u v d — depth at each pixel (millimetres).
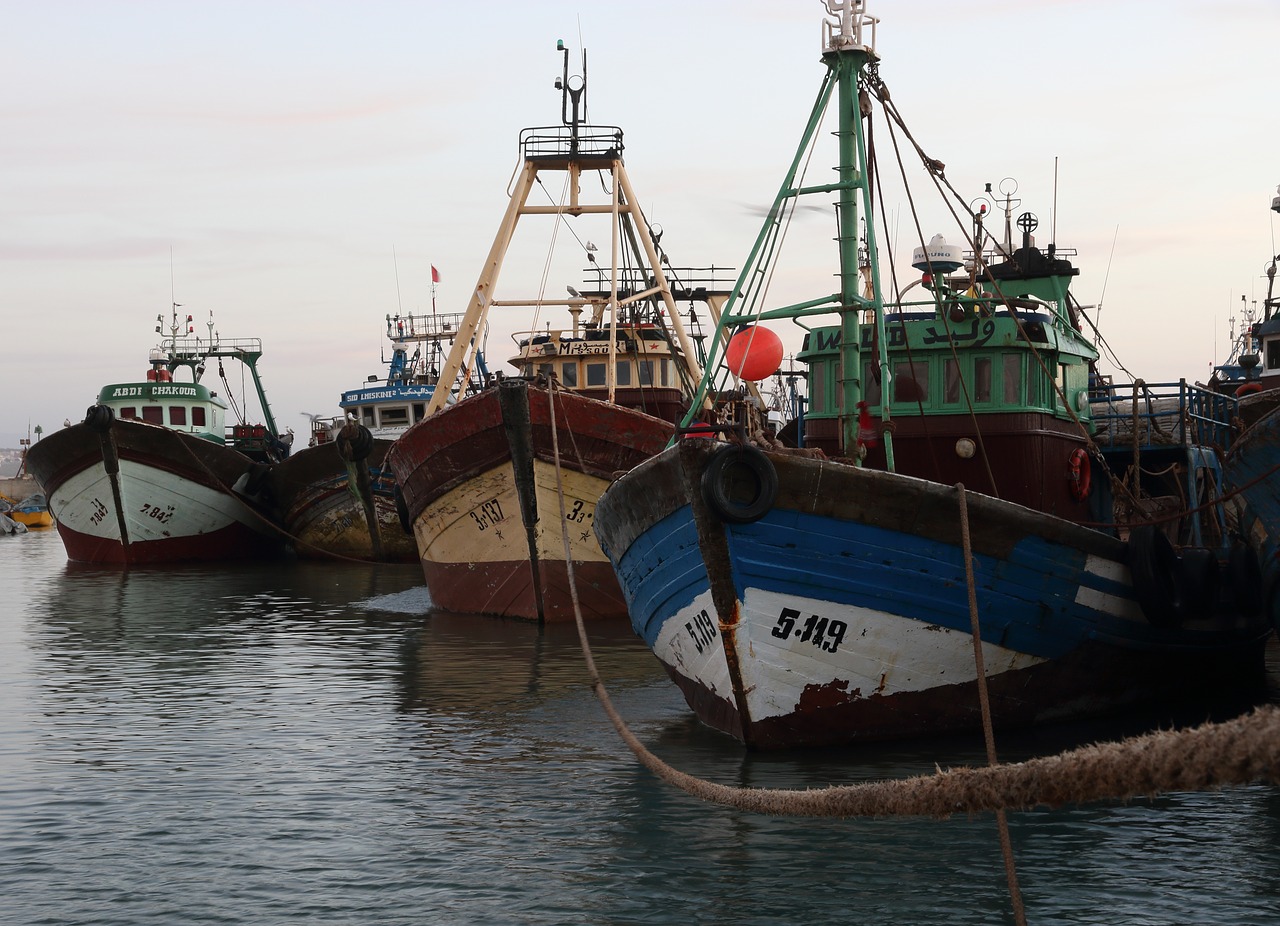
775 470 12516
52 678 18891
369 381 45281
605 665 18797
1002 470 16250
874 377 16344
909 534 12836
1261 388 25609
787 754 13148
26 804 12148
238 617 25766
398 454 24500
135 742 14594
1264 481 14641
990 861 10227
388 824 11375
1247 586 15172
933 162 15125
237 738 14703
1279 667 18500
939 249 19438
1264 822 11078
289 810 11844
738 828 11047
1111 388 19078
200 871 10312
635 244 29312
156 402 43094
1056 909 9305
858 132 14688
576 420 21859
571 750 13766
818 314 14812
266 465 38969
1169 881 9789
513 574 23188
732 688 13117
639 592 14273
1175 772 4551
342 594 29875
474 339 26656
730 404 16234
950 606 13125
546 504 22297
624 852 10516
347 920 9305
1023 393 16297
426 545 25047
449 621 23938
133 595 30375
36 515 68938
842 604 12844
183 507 38469
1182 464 18375
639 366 29984
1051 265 22453
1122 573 14156
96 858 10641
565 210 26734
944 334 16422
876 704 13258
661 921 9203
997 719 13859
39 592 31281
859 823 11125
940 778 5859
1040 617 13617
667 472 12906
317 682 18109
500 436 22125
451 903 9578
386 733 14797
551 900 9586
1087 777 4957
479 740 14336
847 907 9375
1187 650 15234
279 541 42500
